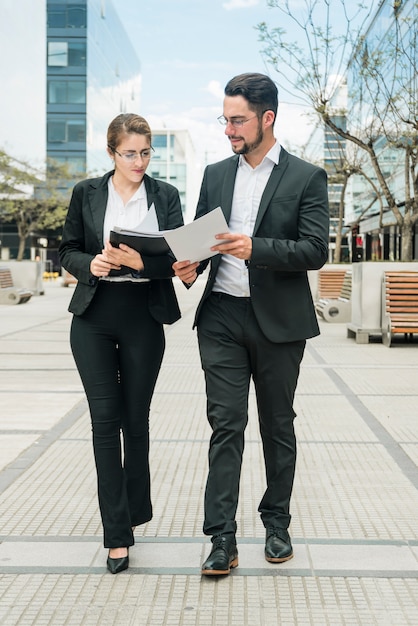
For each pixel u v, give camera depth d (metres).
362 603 2.94
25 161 44.78
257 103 3.14
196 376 8.53
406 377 8.53
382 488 4.43
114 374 3.31
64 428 5.86
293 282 3.29
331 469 4.82
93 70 61.09
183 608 2.89
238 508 4.06
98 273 3.12
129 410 3.39
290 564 3.30
